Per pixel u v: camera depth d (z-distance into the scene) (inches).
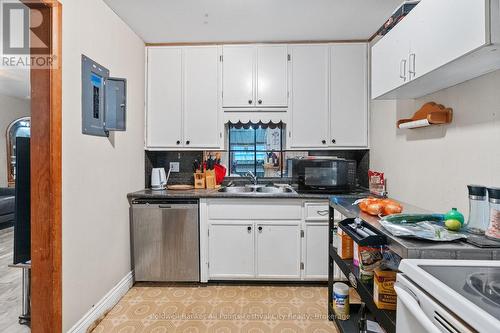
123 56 90.9
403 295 32.9
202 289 94.7
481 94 52.1
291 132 106.9
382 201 56.5
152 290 93.9
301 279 95.7
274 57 106.5
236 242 96.0
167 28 97.4
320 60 106.0
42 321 58.7
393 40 62.9
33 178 58.4
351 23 94.3
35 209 58.6
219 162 118.0
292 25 95.7
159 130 108.8
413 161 76.1
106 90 78.8
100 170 77.3
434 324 28.2
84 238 69.8
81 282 68.7
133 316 78.3
